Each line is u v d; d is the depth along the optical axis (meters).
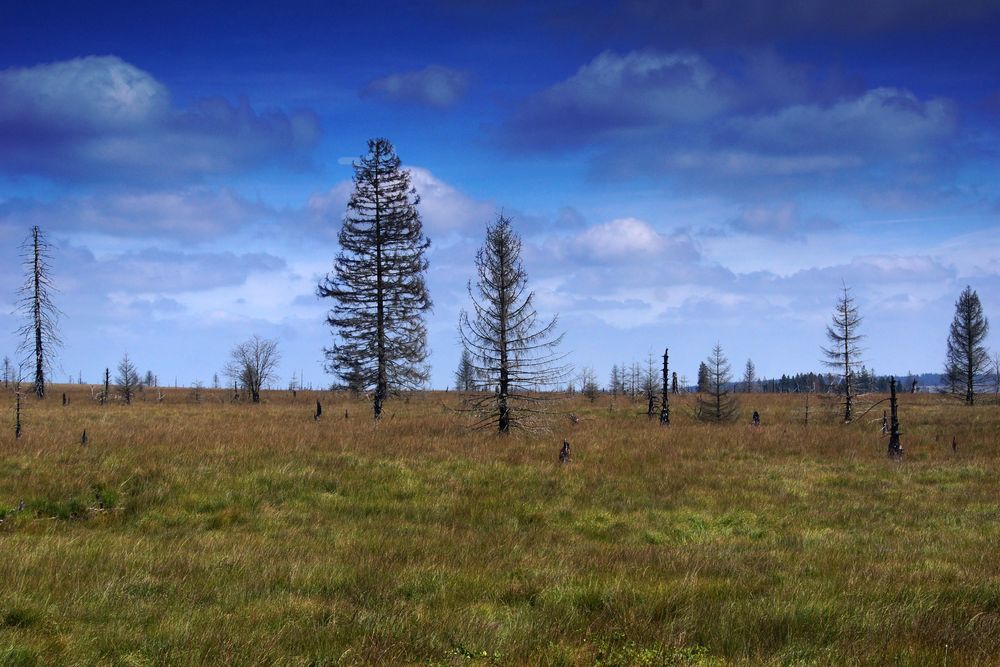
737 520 15.28
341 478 17.61
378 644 6.98
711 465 21.69
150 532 13.19
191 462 18.06
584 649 6.82
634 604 8.34
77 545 11.16
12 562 9.46
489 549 12.09
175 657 6.36
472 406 28.98
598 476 19.22
